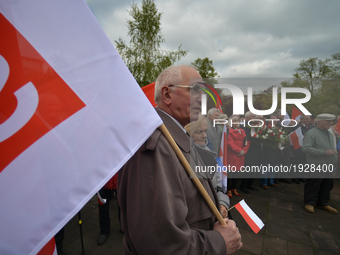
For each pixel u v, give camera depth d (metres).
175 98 0.85
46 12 0.54
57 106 0.54
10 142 0.49
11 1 0.50
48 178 0.52
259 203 3.51
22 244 0.48
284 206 3.40
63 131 0.54
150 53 11.56
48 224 0.51
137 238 0.63
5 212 0.47
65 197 0.53
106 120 0.60
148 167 0.66
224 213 1.05
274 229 2.73
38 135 0.51
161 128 0.72
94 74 0.59
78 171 0.55
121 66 0.64
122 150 0.61
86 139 0.57
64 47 0.55
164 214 0.60
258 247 2.37
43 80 0.53
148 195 0.63
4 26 0.49
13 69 0.50
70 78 0.56
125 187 0.75
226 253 0.77
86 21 0.59
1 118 0.48
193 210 0.75
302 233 2.65
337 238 2.56
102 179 0.58
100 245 2.30
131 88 0.66
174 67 0.89
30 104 0.51
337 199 3.70
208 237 0.72
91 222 2.77
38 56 0.52
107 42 0.62
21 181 0.49
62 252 2.11
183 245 0.62
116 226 2.69
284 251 2.31
